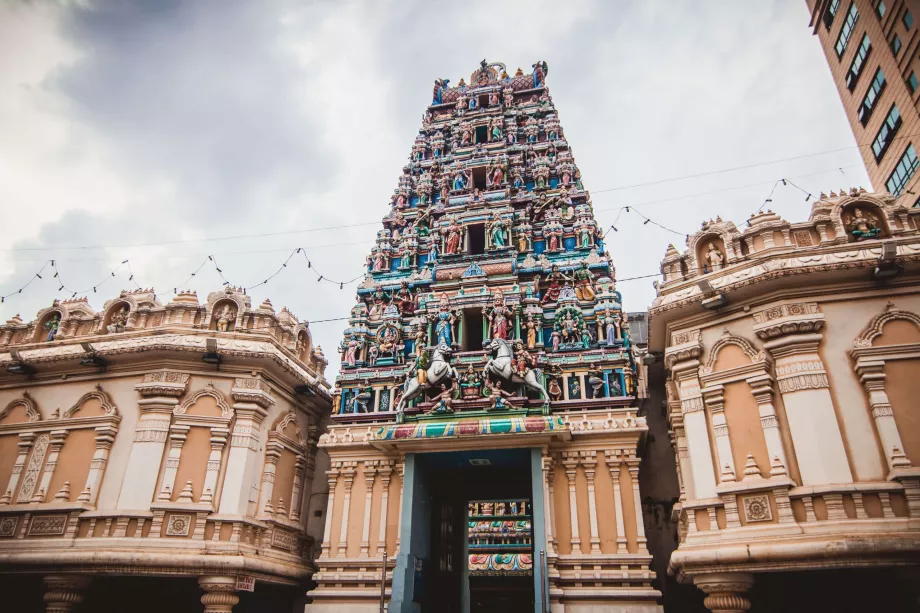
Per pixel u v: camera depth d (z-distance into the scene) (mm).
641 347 25188
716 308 16094
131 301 21281
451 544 21469
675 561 14297
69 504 17625
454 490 22312
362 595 18078
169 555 16562
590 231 24031
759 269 15289
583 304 21984
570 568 17203
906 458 12773
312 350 23719
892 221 15297
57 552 16766
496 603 31422
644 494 19656
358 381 22188
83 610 18828
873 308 14461
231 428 18844
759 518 13734
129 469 17891
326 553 19109
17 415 20047
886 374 13703
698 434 15430
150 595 19641
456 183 27156
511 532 29672
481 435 18031
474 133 28844
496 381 20375
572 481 18375
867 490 12711
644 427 18094
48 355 20031
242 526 17750
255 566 17281
